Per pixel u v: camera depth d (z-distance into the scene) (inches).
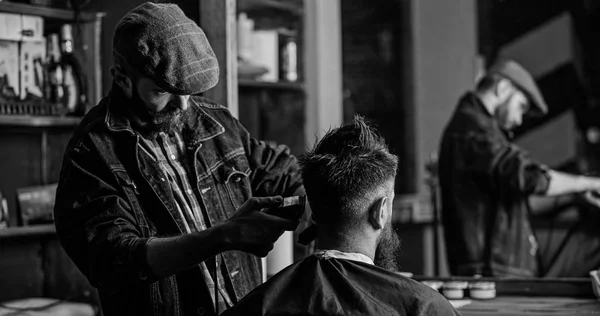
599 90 202.1
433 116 202.5
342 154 63.8
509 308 88.0
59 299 110.0
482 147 136.6
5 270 107.7
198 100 78.8
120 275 63.1
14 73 102.5
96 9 104.2
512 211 137.3
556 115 202.1
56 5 106.6
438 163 144.8
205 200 73.8
